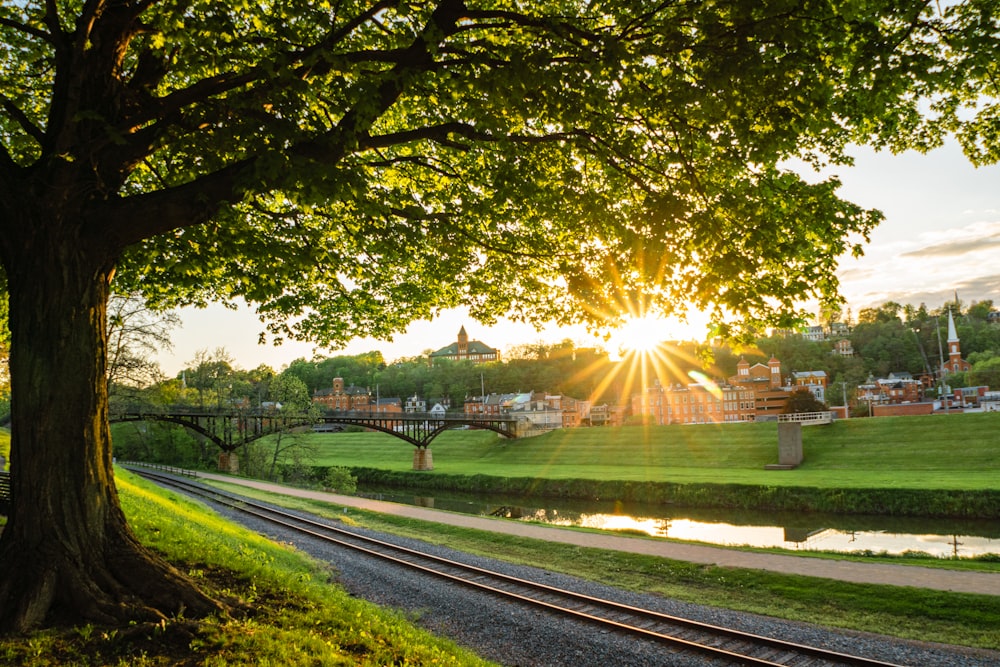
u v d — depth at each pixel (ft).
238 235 30.01
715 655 33.47
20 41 31.42
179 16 22.66
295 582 33.01
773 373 394.32
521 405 437.99
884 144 31.68
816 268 28.45
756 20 22.81
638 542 76.64
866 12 24.12
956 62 25.05
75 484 23.40
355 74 23.04
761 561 63.21
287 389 223.71
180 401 210.79
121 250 25.30
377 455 299.38
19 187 23.30
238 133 23.63
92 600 22.04
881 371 518.37
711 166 29.43
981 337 521.65
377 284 46.39
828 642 38.91
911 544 101.55
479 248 39.14
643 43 24.29
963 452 170.19
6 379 116.98
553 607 41.11
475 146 33.73
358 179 23.32
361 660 23.32
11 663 18.56
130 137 25.17
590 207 30.17
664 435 247.50
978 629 42.55
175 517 61.31
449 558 65.46
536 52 23.39
